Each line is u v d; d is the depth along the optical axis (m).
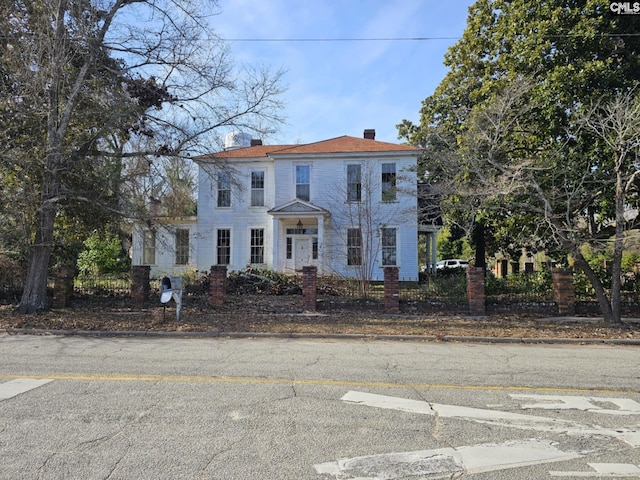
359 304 14.85
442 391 6.26
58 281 15.68
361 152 24.36
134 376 6.89
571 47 14.02
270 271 21.25
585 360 8.59
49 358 8.25
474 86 23.27
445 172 17.80
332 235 24.38
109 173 14.41
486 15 21.03
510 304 14.63
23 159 12.69
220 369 7.45
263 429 4.75
